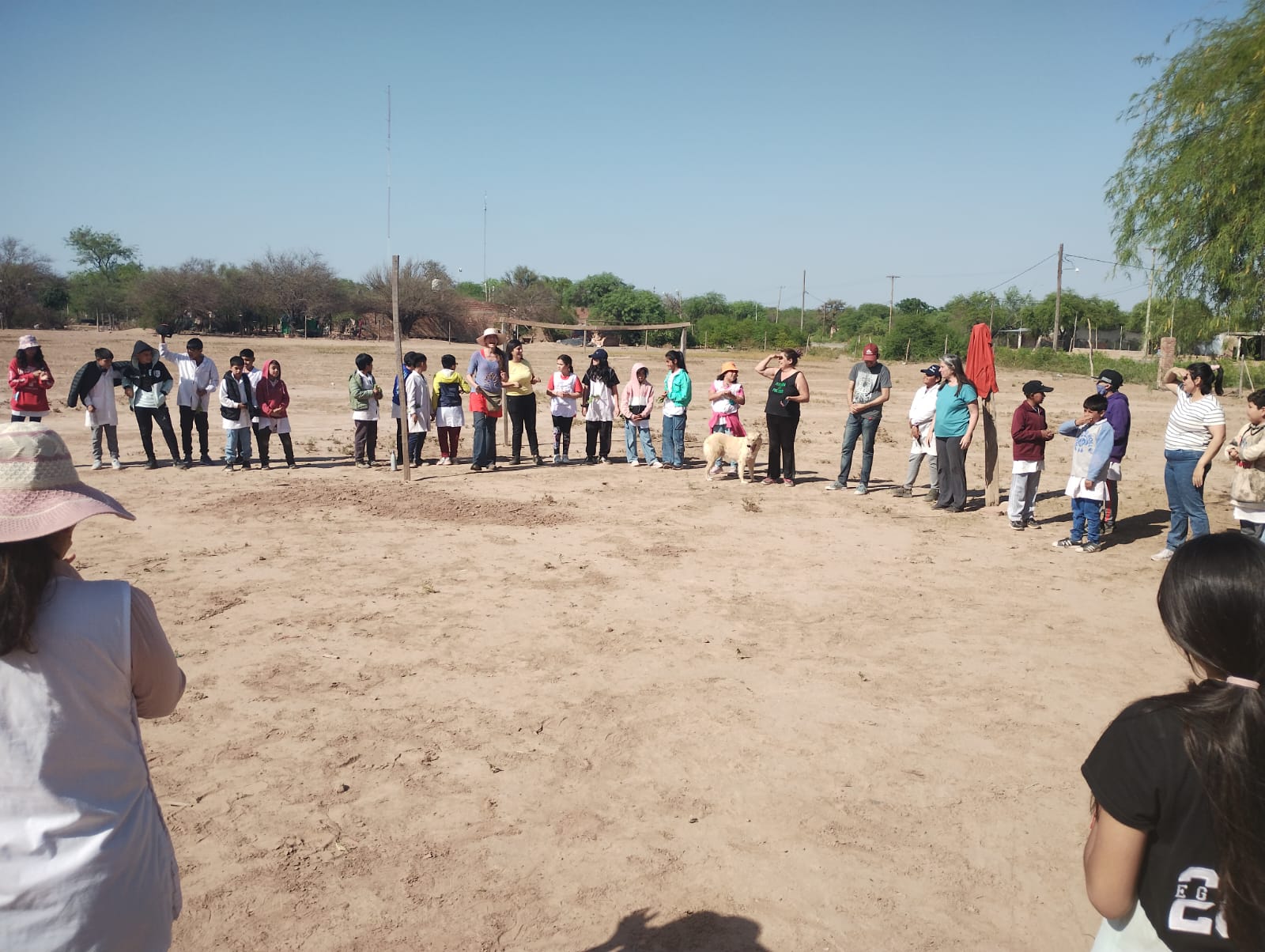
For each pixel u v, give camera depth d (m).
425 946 3.50
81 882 1.97
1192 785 1.64
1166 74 10.91
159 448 16.98
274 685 5.93
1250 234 9.93
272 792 4.62
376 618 7.25
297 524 10.60
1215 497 12.95
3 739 1.95
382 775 4.81
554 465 15.60
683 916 3.70
